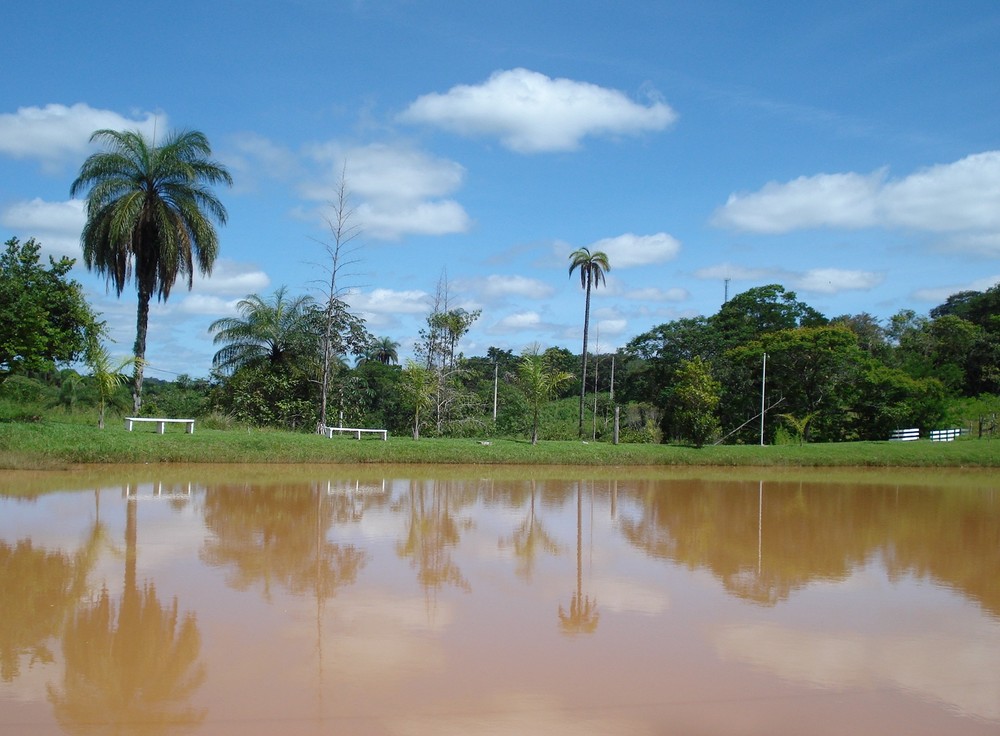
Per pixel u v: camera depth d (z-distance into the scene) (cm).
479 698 571
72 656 645
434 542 1162
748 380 3800
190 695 569
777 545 1204
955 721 551
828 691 600
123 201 2466
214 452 2216
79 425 2400
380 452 2442
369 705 555
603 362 5997
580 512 1531
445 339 3409
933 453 2972
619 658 659
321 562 1000
